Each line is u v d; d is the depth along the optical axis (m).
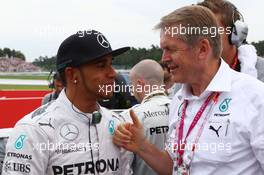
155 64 3.10
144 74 3.08
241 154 1.85
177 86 3.09
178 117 2.13
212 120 1.90
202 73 1.94
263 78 2.56
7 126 7.25
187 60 1.90
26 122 1.96
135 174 2.87
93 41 1.98
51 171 1.96
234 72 1.98
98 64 1.99
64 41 2.04
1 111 7.20
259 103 1.82
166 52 1.95
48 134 1.93
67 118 1.99
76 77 2.01
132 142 2.19
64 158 1.96
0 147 3.60
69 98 2.04
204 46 1.89
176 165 2.05
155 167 2.25
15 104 7.44
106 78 2.02
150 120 2.83
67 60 2.01
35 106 7.84
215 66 1.96
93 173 2.02
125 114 2.75
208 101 1.95
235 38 2.46
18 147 1.92
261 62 2.61
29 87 20.56
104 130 2.10
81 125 2.02
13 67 28.33
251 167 1.87
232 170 1.87
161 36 1.96
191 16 1.88
